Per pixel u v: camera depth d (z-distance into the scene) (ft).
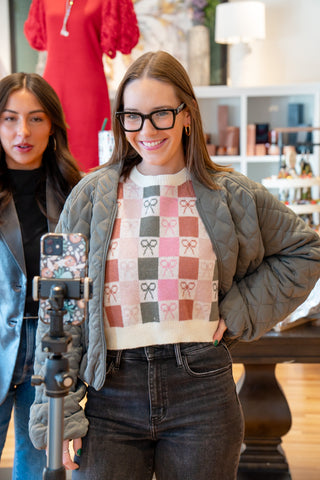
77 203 5.09
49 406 4.01
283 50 19.52
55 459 4.01
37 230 6.39
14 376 6.21
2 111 6.25
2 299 6.18
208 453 4.88
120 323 4.87
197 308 4.97
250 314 5.23
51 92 6.45
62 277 4.11
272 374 9.07
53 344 3.94
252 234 5.12
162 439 5.02
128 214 5.00
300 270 5.28
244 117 18.93
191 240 4.93
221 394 4.99
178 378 4.89
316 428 11.38
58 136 6.63
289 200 12.47
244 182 5.20
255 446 9.17
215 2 19.15
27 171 6.47
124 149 5.20
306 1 19.34
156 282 4.87
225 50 19.34
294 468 9.71
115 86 19.65
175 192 5.04
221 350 5.13
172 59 4.88
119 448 4.93
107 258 4.92
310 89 18.67
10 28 19.39
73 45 12.95
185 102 4.88
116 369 4.91
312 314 8.33
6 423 6.46
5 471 9.70
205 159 5.19
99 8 12.91
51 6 13.01
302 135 19.10
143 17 19.43
